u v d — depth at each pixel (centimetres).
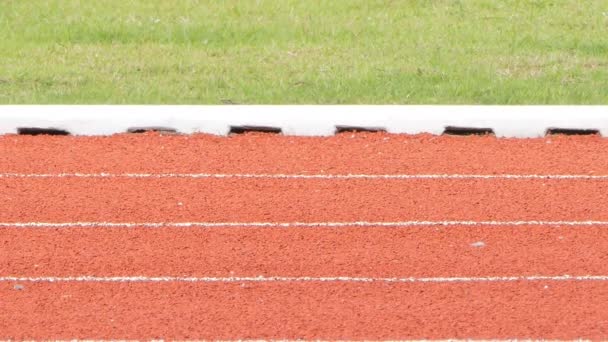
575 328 2338
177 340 2286
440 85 4112
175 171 3316
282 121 3666
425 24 5091
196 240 2806
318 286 2542
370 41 4825
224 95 4003
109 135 3650
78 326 2347
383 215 2975
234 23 5072
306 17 5194
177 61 4500
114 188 3177
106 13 5259
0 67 4375
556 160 3419
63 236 2833
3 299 2473
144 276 2598
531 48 4731
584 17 5225
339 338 2292
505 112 3700
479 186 3195
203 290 2523
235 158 3425
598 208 3036
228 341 2280
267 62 4497
